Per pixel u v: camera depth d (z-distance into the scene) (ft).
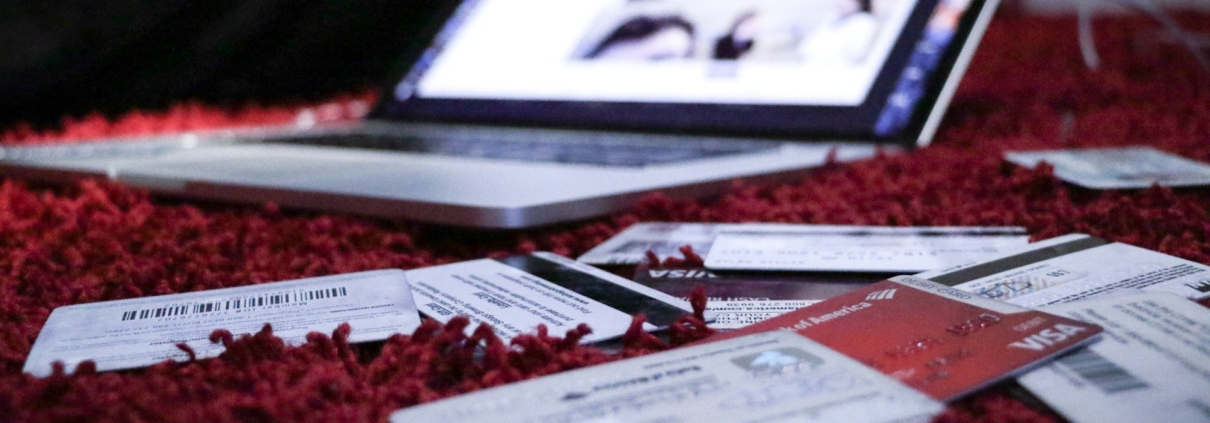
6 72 3.47
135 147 2.38
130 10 3.87
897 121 2.09
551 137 2.28
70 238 1.73
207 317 1.38
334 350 1.30
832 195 1.80
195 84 4.11
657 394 1.16
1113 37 4.61
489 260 1.53
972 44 2.12
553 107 2.47
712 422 1.12
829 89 2.16
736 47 2.29
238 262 1.62
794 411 1.13
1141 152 1.93
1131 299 1.29
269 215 1.79
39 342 1.34
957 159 1.98
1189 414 1.13
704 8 2.36
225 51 4.24
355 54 4.86
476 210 1.59
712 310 1.37
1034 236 1.54
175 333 1.34
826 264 1.47
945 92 2.10
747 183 1.83
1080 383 1.17
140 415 1.18
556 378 1.19
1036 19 6.17
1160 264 1.41
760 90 2.21
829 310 1.30
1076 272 1.40
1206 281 1.36
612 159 1.95
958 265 1.43
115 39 3.81
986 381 1.17
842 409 1.13
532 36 2.68
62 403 1.22
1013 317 1.26
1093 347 1.21
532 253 1.55
